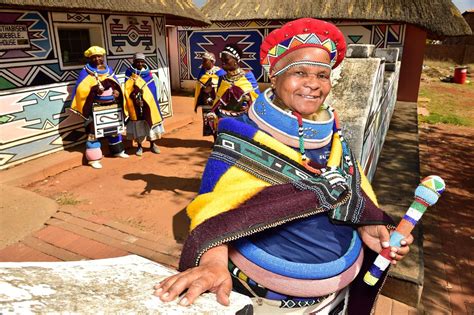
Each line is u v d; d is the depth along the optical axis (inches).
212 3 531.8
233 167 50.5
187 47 549.3
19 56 224.7
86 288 32.9
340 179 53.2
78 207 185.5
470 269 154.6
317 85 51.9
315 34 51.3
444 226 192.9
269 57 54.5
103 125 239.0
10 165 225.8
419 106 531.2
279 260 51.3
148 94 253.9
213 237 45.0
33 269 34.2
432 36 488.4
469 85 757.3
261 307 55.5
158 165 250.2
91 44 283.3
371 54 147.3
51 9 222.2
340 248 55.6
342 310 62.9
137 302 32.6
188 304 34.9
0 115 218.5
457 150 335.9
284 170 50.8
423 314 126.3
